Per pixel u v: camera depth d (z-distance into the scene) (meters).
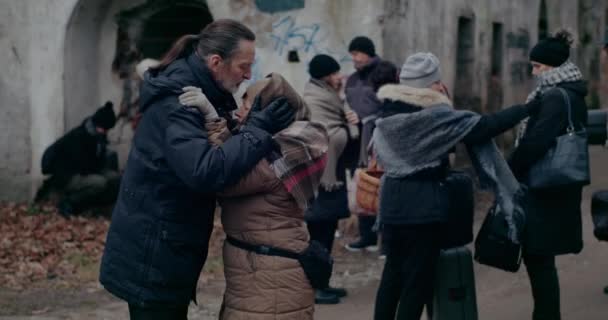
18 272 7.69
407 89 4.70
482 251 4.93
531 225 4.95
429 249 4.76
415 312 4.74
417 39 10.91
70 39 10.77
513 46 14.95
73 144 10.00
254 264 3.44
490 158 4.56
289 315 3.44
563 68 5.01
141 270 3.38
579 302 6.21
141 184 3.41
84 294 7.11
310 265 3.45
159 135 3.37
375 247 8.39
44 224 9.52
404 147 4.71
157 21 11.40
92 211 10.21
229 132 3.41
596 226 5.43
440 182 4.74
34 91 10.81
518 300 6.45
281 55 9.89
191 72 3.43
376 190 5.13
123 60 11.30
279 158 3.41
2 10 10.70
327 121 6.62
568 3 18.00
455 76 12.84
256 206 3.45
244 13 10.03
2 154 10.73
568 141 4.87
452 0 12.28
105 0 10.85
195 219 3.43
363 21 9.55
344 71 9.62
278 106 3.48
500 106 14.36
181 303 3.46
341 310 6.49
